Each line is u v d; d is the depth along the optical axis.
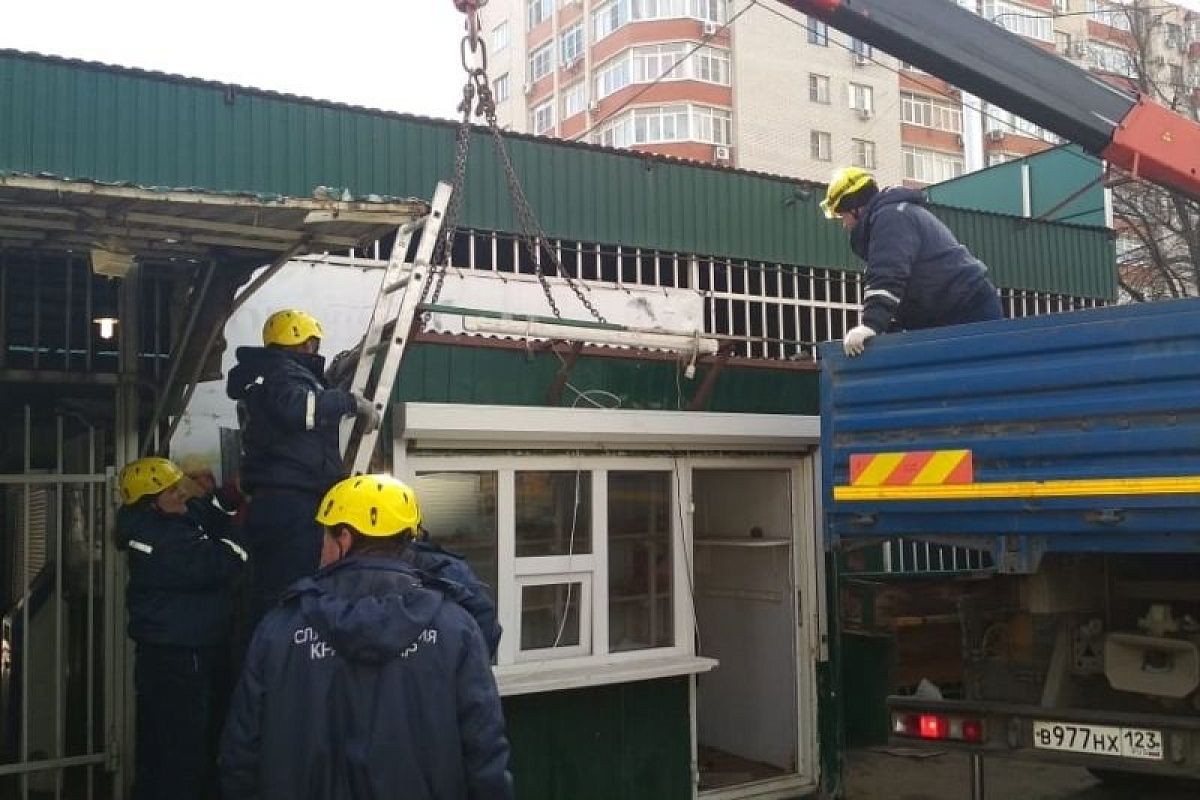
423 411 4.92
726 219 7.76
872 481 4.72
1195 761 4.18
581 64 36.94
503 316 4.89
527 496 5.44
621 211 7.26
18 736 4.88
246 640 4.54
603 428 5.47
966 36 5.59
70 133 5.61
